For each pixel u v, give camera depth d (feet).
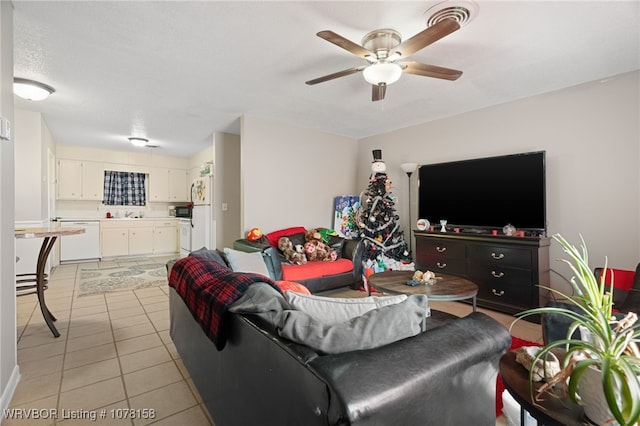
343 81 9.80
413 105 12.12
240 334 3.67
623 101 9.18
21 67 8.83
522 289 9.90
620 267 9.19
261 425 3.22
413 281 8.50
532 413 2.85
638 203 8.92
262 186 13.85
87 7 6.19
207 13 6.41
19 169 12.69
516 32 7.08
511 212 11.02
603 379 2.26
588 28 6.91
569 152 10.18
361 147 17.74
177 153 22.90
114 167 21.66
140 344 7.92
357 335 2.92
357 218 16.10
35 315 10.04
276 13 6.41
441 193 13.19
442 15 6.45
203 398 5.12
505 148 11.71
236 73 9.23
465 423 3.02
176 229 23.88
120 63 8.60
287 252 12.57
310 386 2.47
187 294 5.34
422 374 2.58
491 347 3.13
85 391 5.87
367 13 6.41
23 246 12.82
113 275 16.02
